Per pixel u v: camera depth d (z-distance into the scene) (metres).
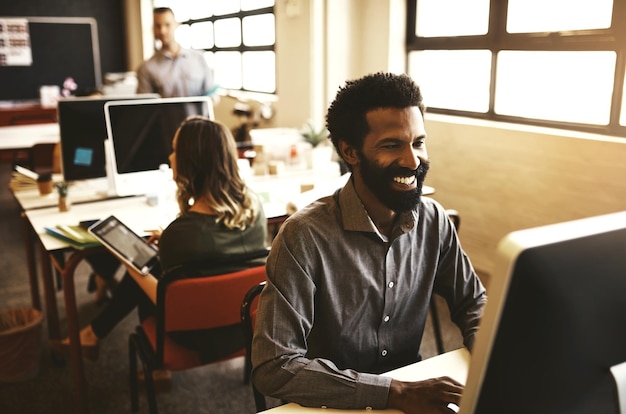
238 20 6.37
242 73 6.45
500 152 3.27
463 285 1.41
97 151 2.93
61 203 2.61
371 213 1.25
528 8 3.20
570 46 2.99
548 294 0.65
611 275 0.69
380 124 1.12
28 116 7.04
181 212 1.94
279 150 3.39
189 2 7.62
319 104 4.41
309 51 4.31
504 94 3.42
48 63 8.45
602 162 2.79
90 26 8.62
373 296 1.26
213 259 1.82
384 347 1.31
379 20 4.02
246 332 1.43
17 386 2.53
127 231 2.14
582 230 0.67
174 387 2.52
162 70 4.32
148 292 1.95
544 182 3.06
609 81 2.87
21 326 2.64
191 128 1.89
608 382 0.75
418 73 4.00
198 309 1.78
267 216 2.47
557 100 3.14
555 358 0.70
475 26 3.52
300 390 1.10
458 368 1.23
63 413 2.34
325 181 3.10
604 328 0.71
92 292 3.47
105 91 6.25
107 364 2.70
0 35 8.10
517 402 0.71
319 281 1.23
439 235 1.35
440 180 3.69
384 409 1.08
